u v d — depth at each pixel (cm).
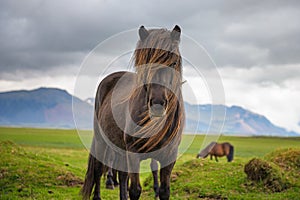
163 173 581
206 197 870
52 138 6303
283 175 927
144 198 897
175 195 901
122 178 673
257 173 920
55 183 984
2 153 1166
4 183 952
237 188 903
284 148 1120
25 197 861
